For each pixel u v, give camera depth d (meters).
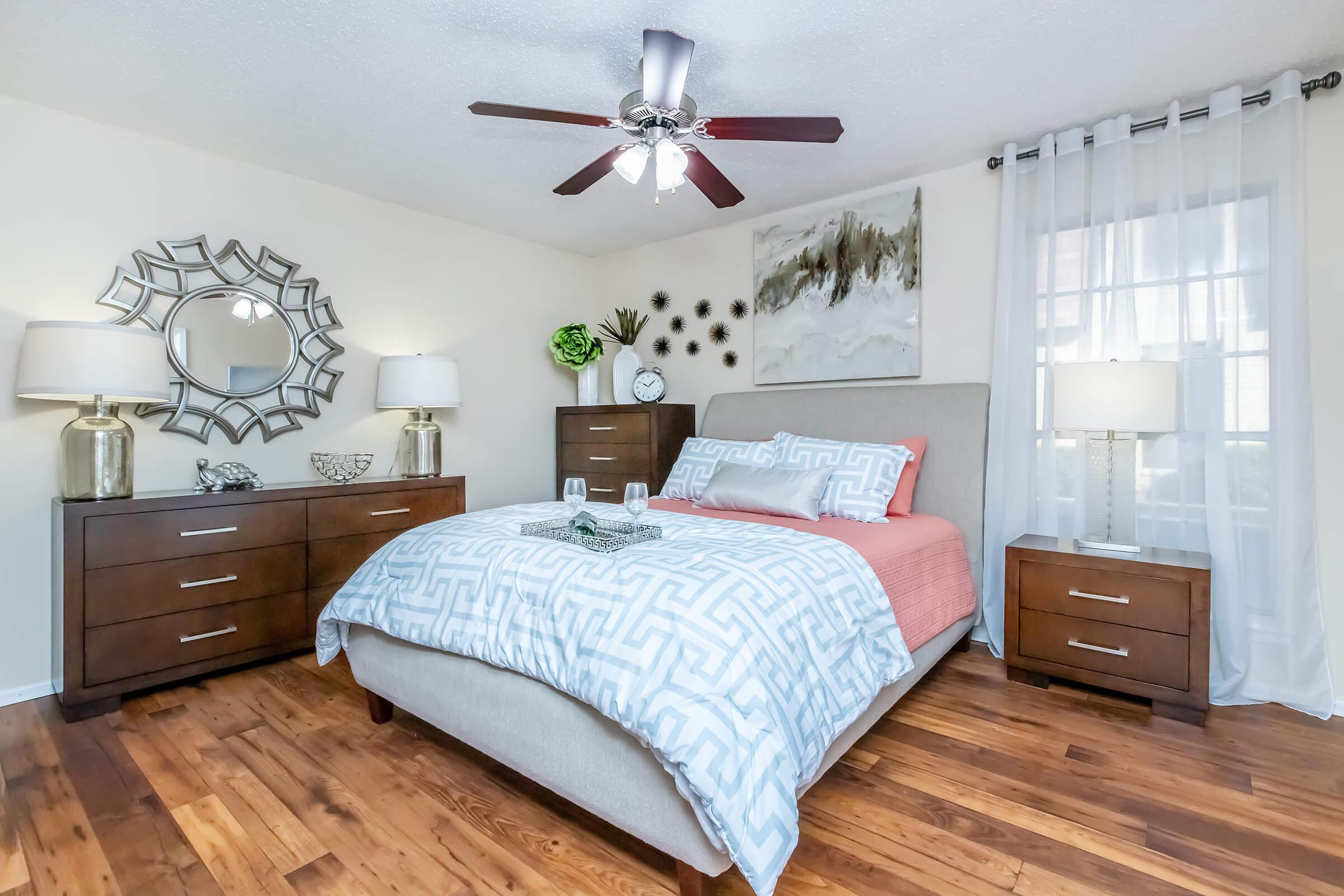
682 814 1.31
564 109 2.54
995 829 1.61
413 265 3.69
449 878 1.44
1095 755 1.98
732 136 2.05
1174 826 1.62
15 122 2.43
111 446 2.40
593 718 1.48
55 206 2.52
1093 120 2.67
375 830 1.62
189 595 2.50
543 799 1.77
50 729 2.16
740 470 2.98
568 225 3.99
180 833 1.59
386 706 2.21
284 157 2.97
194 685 2.54
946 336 3.22
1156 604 2.25
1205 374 2.47
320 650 2.22
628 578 1.54
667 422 3.89
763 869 1.17
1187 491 2.52
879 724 2.19
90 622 2.26
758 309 3.87
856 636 1.74
